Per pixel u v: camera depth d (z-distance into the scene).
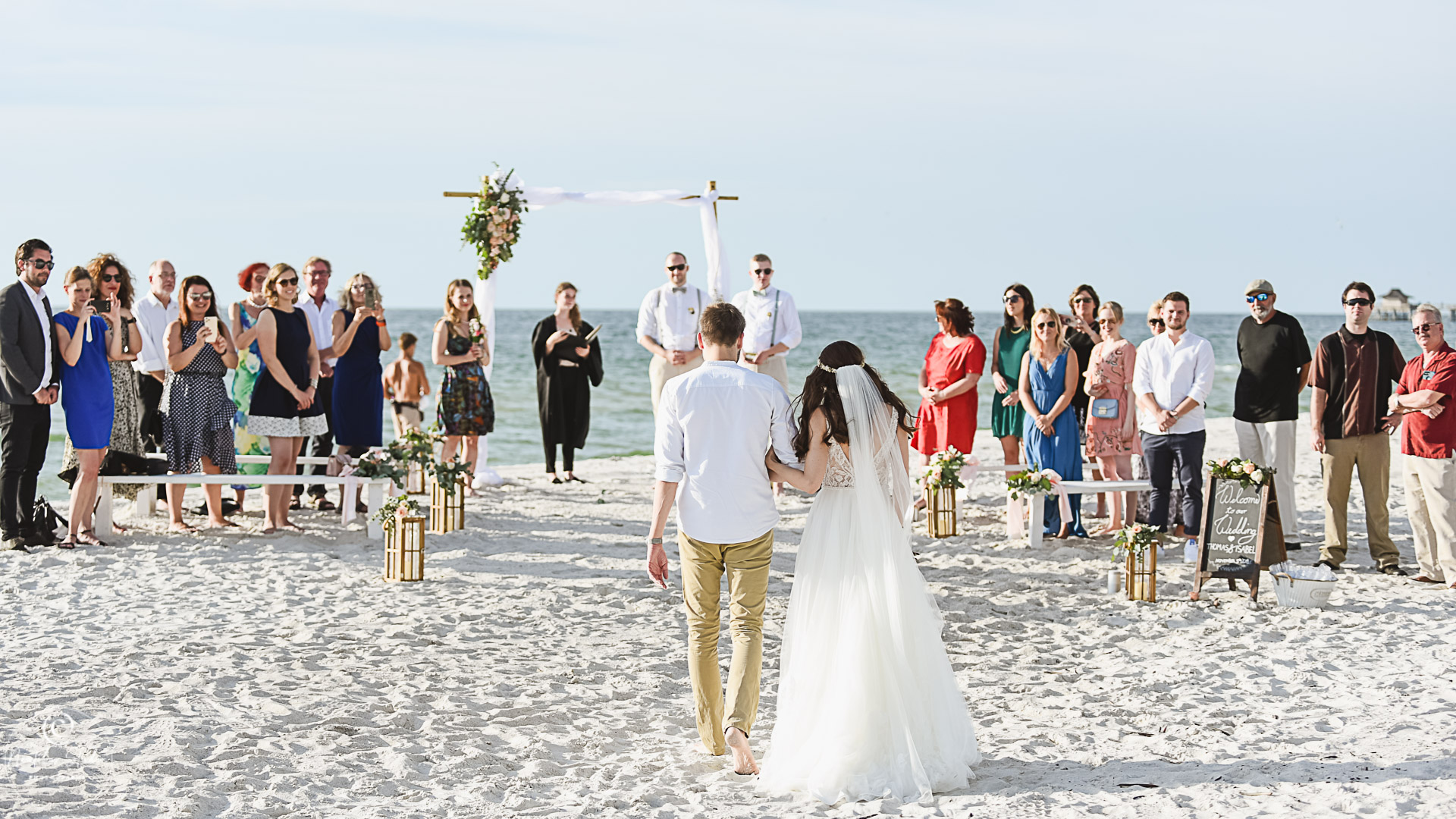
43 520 8.82
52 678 5.61
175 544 8.98
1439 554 7.84
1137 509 10.02
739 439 4.56
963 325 10.33
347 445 10.46
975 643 6.70
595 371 13.30
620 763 4.70
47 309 8.57
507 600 7.54
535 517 10.73
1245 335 9.02
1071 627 7.03
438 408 11.71
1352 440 8.27
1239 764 4.48
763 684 5.92
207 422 9.38
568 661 6.20
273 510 9.64
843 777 4.26
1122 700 5.58
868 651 4.38
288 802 4.12
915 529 10.15
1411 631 6.69
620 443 21.98
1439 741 4.69
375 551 9.02
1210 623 7.02
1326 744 4.73
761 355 11.09
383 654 6.24
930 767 4.33
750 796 4.29
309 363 9.62
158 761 4.45
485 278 11.44
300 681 5.67
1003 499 11.88
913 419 4.78
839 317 148.50
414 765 4.55
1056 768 4.56
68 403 8.67
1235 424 9.13
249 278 10.83
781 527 10.17
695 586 4.66
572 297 13.16
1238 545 7.50
